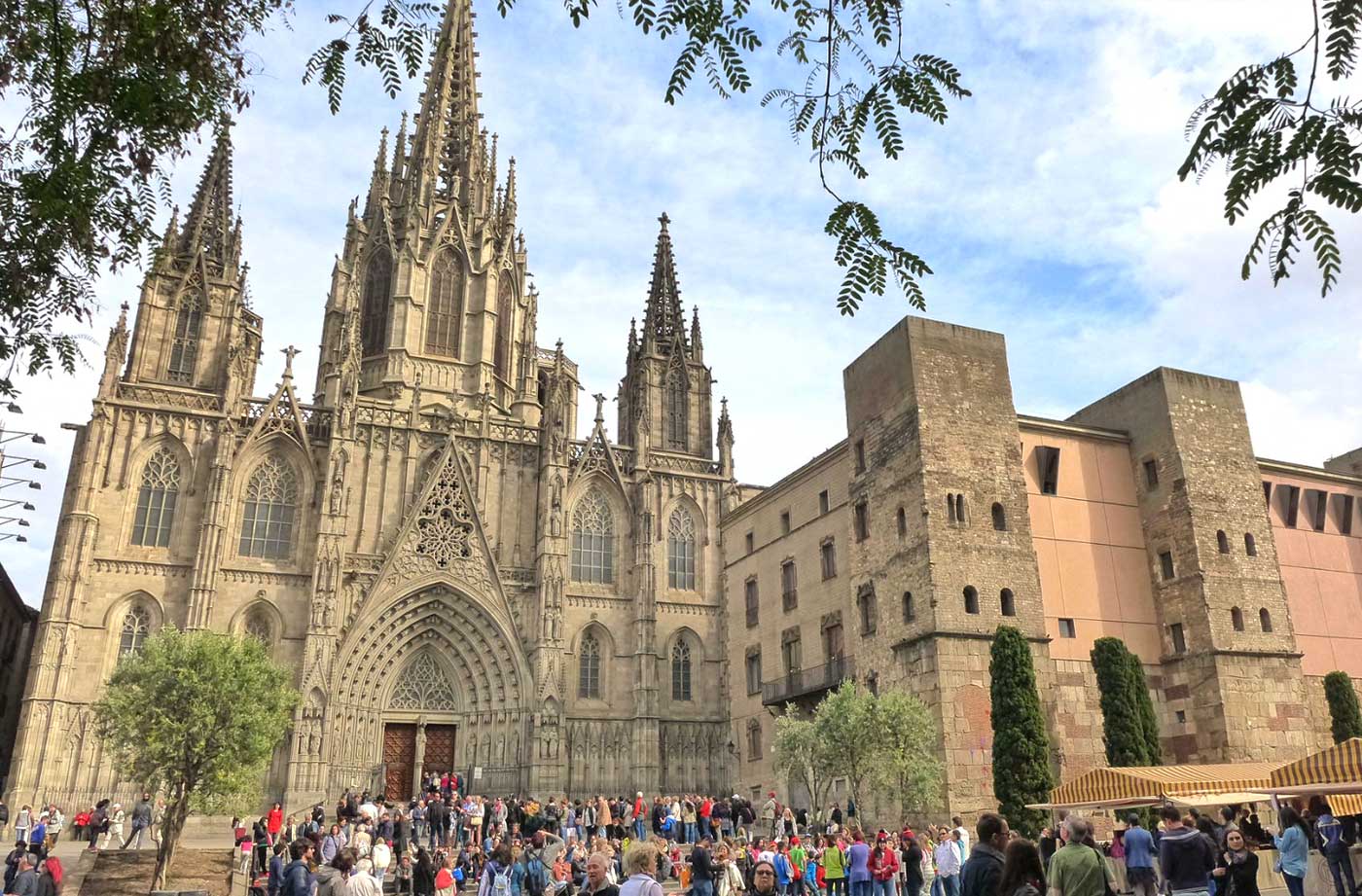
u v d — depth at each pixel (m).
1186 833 17.91
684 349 89.12
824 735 44.72
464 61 96.69
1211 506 56.22
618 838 47.88
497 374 86.44
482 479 75.56
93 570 65.00
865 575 56.28
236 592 66.88
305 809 60.91
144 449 68.69
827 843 32.88
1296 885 23.92
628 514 79.25
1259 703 52.78
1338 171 7.25
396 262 84.31
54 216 10.79
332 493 68.94
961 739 47.19
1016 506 53.16
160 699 41.78
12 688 91.75
